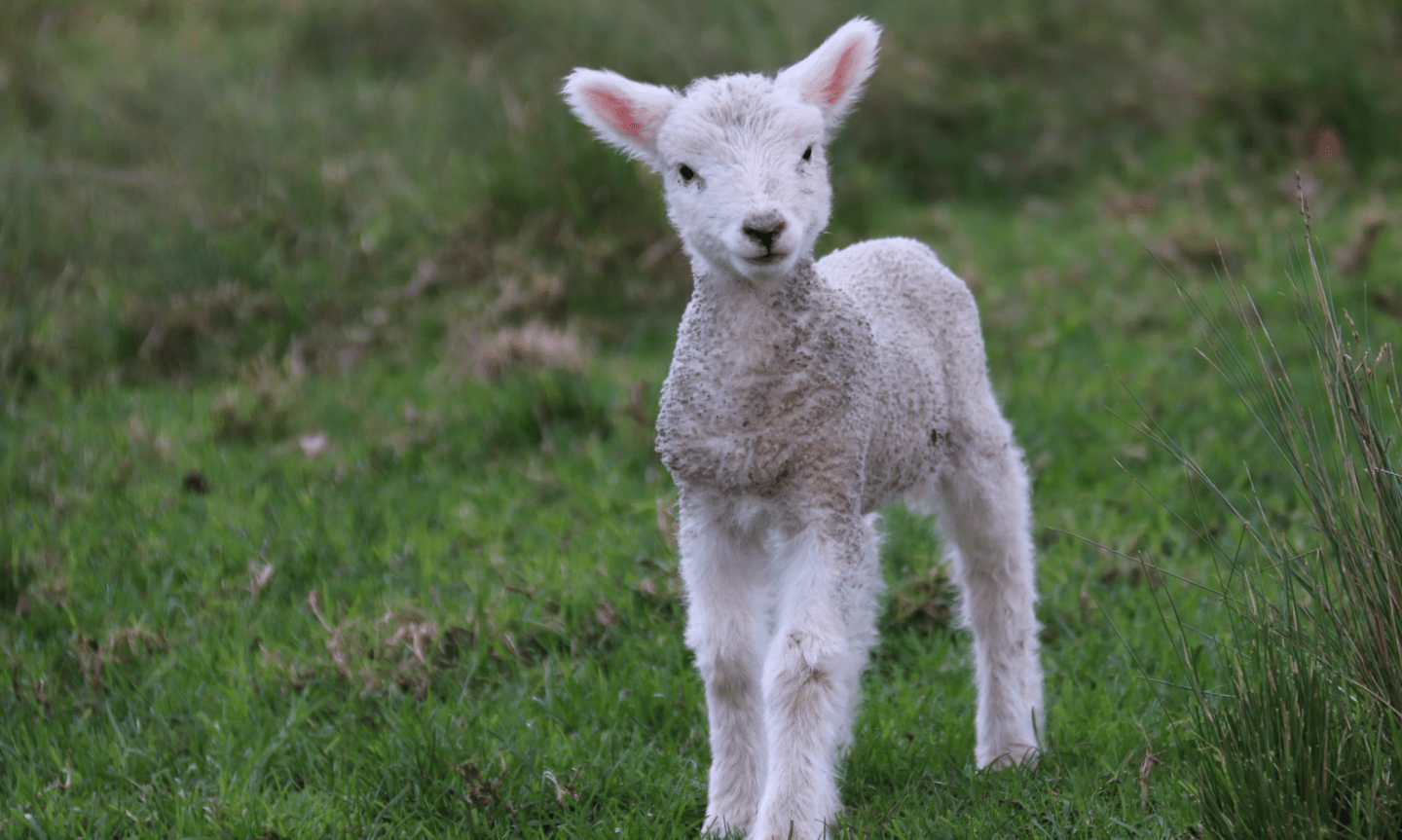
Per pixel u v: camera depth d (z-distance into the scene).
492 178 21.75
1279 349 18.47
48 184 21.69
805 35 27.45
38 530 14.09
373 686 11.55
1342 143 26.59
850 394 9.09
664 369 18.67
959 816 9.45
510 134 22.52
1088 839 8.97
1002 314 20.23
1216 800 8.09
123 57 27.36
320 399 17.83
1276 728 7.99
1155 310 20.38
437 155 23.31
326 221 21.59
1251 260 22.17
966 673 11.87
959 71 29.19
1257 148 26.92
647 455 16.23
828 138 10.02
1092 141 27.27
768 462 9.01
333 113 24.97
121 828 9.81
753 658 9.35
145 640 12.23
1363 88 27.36
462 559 13.81
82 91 24.97
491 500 15.27
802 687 8.74
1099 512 14.59
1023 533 10.73
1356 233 22.28
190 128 23.53
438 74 26.94
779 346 9.02
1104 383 17.94
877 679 11.66
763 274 8.77
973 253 22.70
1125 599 12.87
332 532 14.23
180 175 22.25
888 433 9.65
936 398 10.23
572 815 9.68
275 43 28.73
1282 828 7.70
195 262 20.45
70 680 11.92
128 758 10.64
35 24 28.69
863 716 10.92
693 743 10.82
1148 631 12.16
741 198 8.76
